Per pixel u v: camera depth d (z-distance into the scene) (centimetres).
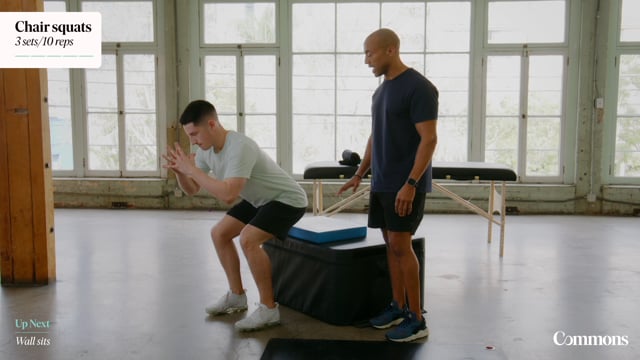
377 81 731
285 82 736
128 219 643
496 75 718
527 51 708
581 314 307
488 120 723
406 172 248
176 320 294
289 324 287
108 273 393
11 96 351
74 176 759
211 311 301
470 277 387
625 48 698
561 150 716
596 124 695
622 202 696
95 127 755
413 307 264
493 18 712
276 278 325
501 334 275
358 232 306
